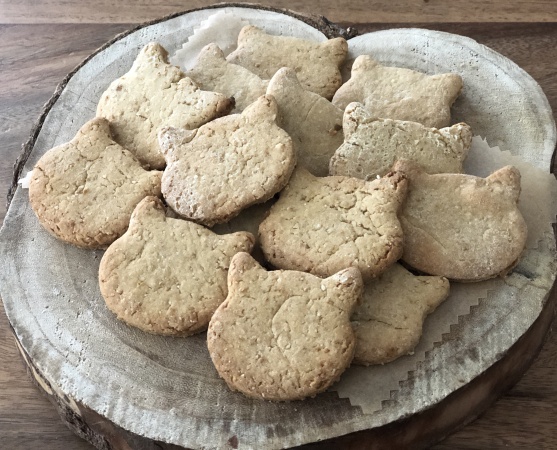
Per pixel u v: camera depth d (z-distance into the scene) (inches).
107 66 14.7
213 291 10.4
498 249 10.7
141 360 10.5
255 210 11.7
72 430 12.1
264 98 11.8
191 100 12.5
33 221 12.3
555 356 12.6
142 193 11.6
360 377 10.0
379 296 10.4
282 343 9.6
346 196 11.0
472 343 10.3
